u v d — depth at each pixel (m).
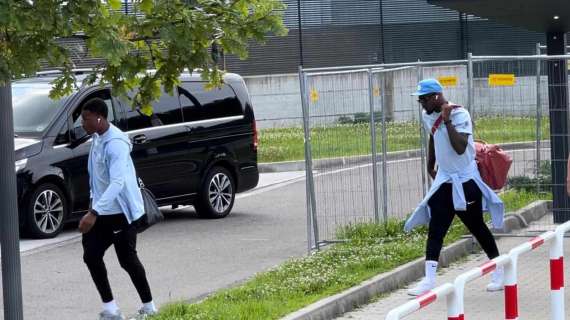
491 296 24.62
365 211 31.14
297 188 49.88
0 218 18.30
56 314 24.75
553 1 28.67
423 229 31.16
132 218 22.19
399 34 79.31
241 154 41.31
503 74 33.19
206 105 40.22
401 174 31.58
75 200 36.12
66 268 30.47
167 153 38.34
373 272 26.28
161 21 17.44
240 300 23.30
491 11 30.33
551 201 35.09
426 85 24.14
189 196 39.41
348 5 79.69
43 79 38.03
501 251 30.47
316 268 26.62
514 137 34.19
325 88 30.20
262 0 18.14
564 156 32.56
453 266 28.70
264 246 33.66
